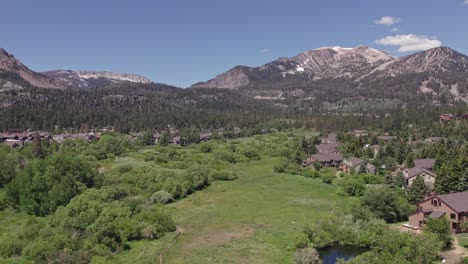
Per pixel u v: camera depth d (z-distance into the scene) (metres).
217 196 118.06
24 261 66.75
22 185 104.75
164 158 163.00
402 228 83.19
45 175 108.06
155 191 114.69
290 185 131.00
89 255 67.69
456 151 132.62
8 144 185.88
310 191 122.56
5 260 67.69
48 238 72.75
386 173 126.56
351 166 143.00
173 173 129.12
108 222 78.94
